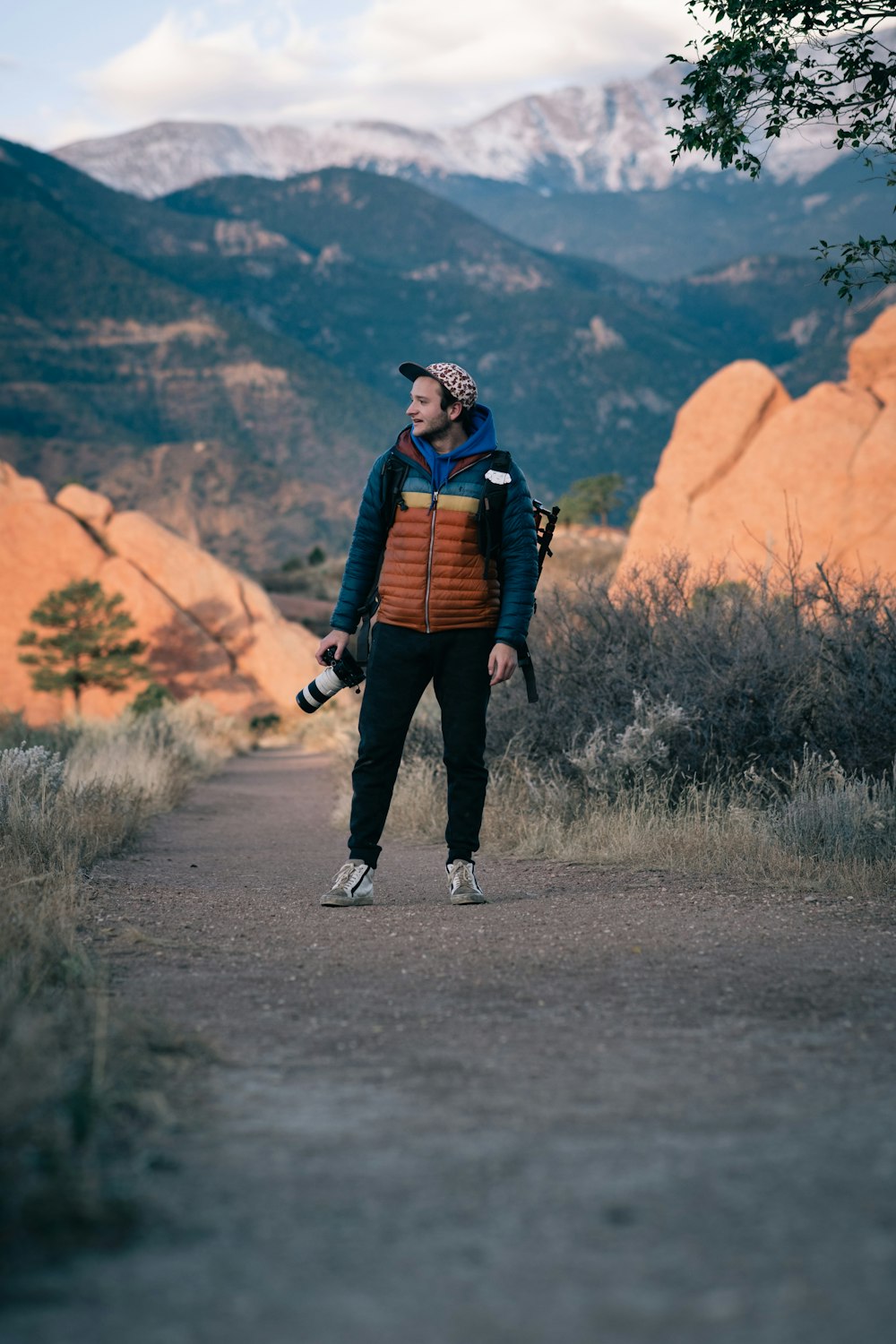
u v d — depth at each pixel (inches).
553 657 377.7
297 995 137.7
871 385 1866.4
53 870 225.0
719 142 265.4
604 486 4955.7
